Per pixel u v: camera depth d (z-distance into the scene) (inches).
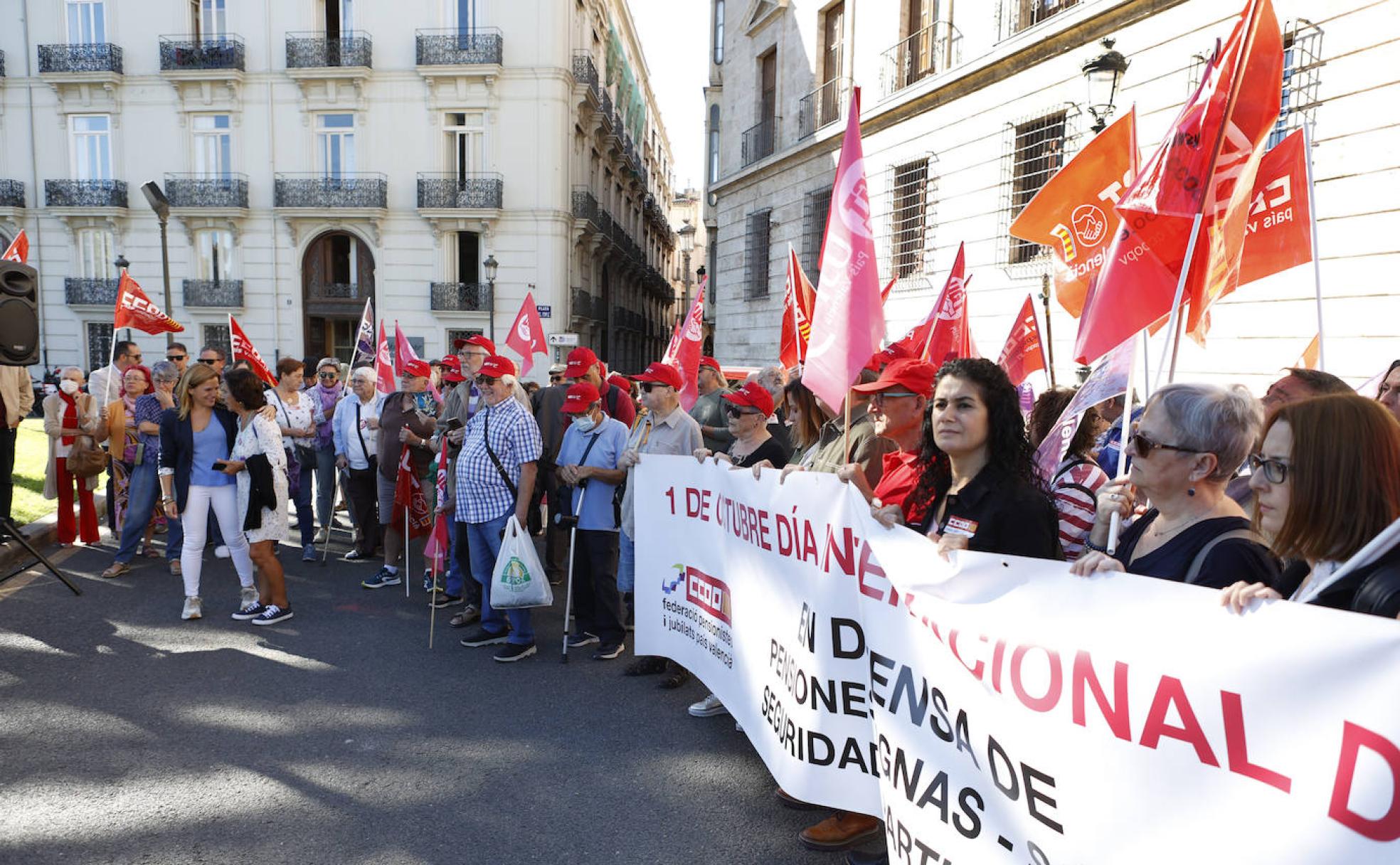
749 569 152.0
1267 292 315.6
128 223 1136.8
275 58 1099.3
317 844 130.2
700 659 176.7
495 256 1082.1
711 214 1010.7
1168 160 106.3
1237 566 81.3
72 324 1159.6
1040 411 166.1
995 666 85.8
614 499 219.3
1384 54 276.1
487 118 1092.5
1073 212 147.5
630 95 1610.5
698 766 158.7
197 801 142.2
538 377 1096.8
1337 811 58.4
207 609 249.0
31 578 276.1
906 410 130.8
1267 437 76.8
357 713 179.5
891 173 559.2
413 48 1086.4
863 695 121.9
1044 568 81.6
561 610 262.5
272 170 1109.7
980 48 478.9
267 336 1124.5
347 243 1139.9
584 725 175.8
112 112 1120.8
